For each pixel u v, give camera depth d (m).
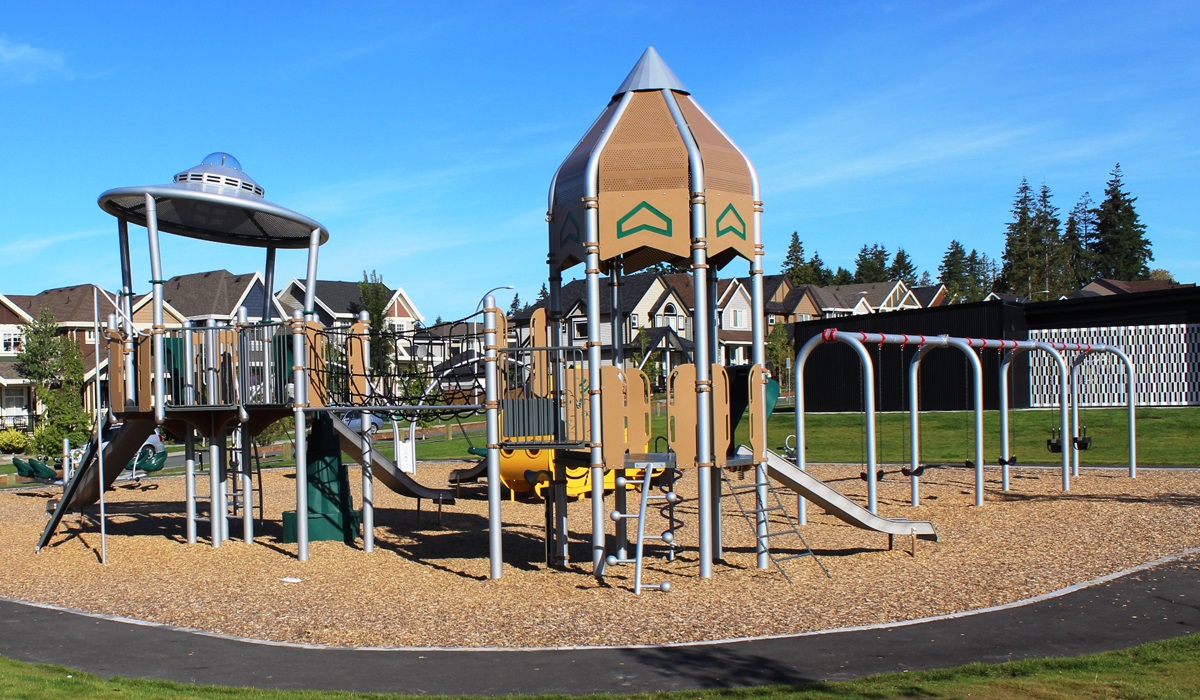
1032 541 12.95
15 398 48.72
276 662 7.65
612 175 11.02
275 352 13.68
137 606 10.05
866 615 8.97
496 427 11.39
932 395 37.00
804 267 125.12
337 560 12.98
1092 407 34.31
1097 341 35.38
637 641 8.18
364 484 13.84
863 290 90.38
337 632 8.70
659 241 10.98
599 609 9.47
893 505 17.33
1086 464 23.75
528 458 17.08
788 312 74.81
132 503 20.23
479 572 11.86
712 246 11.19
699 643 8.03
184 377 13.96
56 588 11.22
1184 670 6.93
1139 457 24.91
